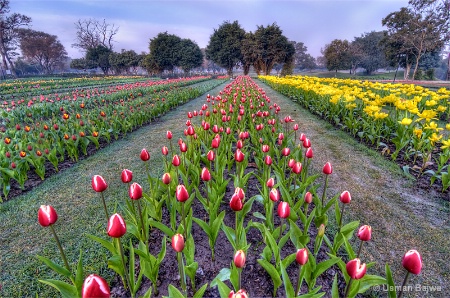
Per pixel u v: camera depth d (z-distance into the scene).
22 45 69.25
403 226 3.07
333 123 7.83
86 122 6.94
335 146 5.77
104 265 2.52
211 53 57.00
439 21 40.41
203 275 2.36
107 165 5.09
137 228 2.43
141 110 8.82
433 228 3.02
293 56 49.19
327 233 2.90
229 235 2.24
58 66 101.12
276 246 1.99
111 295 2.18
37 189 4.20
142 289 2.22
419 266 1.34
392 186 4.00
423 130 4.92
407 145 5.37
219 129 4.38
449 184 3.64
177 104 12.38
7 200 3.90
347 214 3.30
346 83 13.96
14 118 8.22
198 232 2.97
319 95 9.67
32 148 4.86
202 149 4.95
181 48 58.41
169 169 3.23
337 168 4.66
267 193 2.78
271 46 47.25
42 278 2.44
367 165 4.76
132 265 1.99
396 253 2.65
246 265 2.45
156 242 2.77
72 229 3.15
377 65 74.62
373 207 3.45
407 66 49.47
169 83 21.62
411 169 4.56
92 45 68.56
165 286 2.24
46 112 9.59
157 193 3.03
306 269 1.88
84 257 2.66
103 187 2.03
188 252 2.07
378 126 5.65
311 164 4.83
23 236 3.07
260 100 8.33
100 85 28.94
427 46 41.94
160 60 57.97
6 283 2.40
